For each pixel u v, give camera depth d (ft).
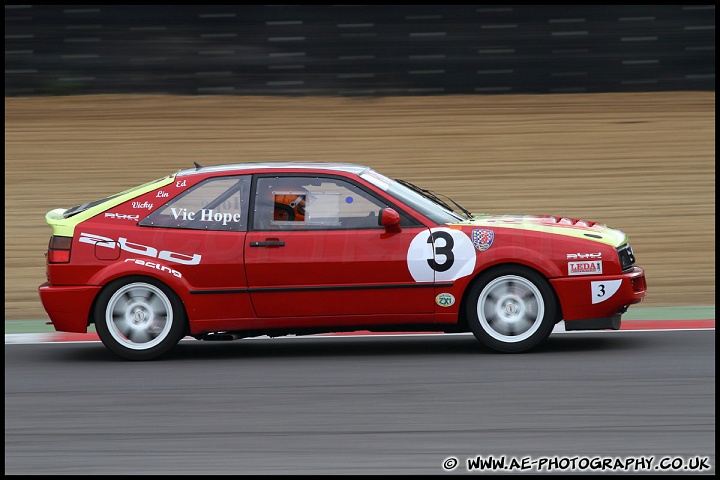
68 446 66.80
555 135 190.39
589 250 89.20
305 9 219.00
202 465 62.85
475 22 218.38
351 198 91.35
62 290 90.53
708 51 216.33
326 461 63.21
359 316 89.92
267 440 67.26
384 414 72.38
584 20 216.74
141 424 71.20
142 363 90.27
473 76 217.97
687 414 71.20
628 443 65.72
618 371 82.84
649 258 133.49
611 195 160.56
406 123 198.08
